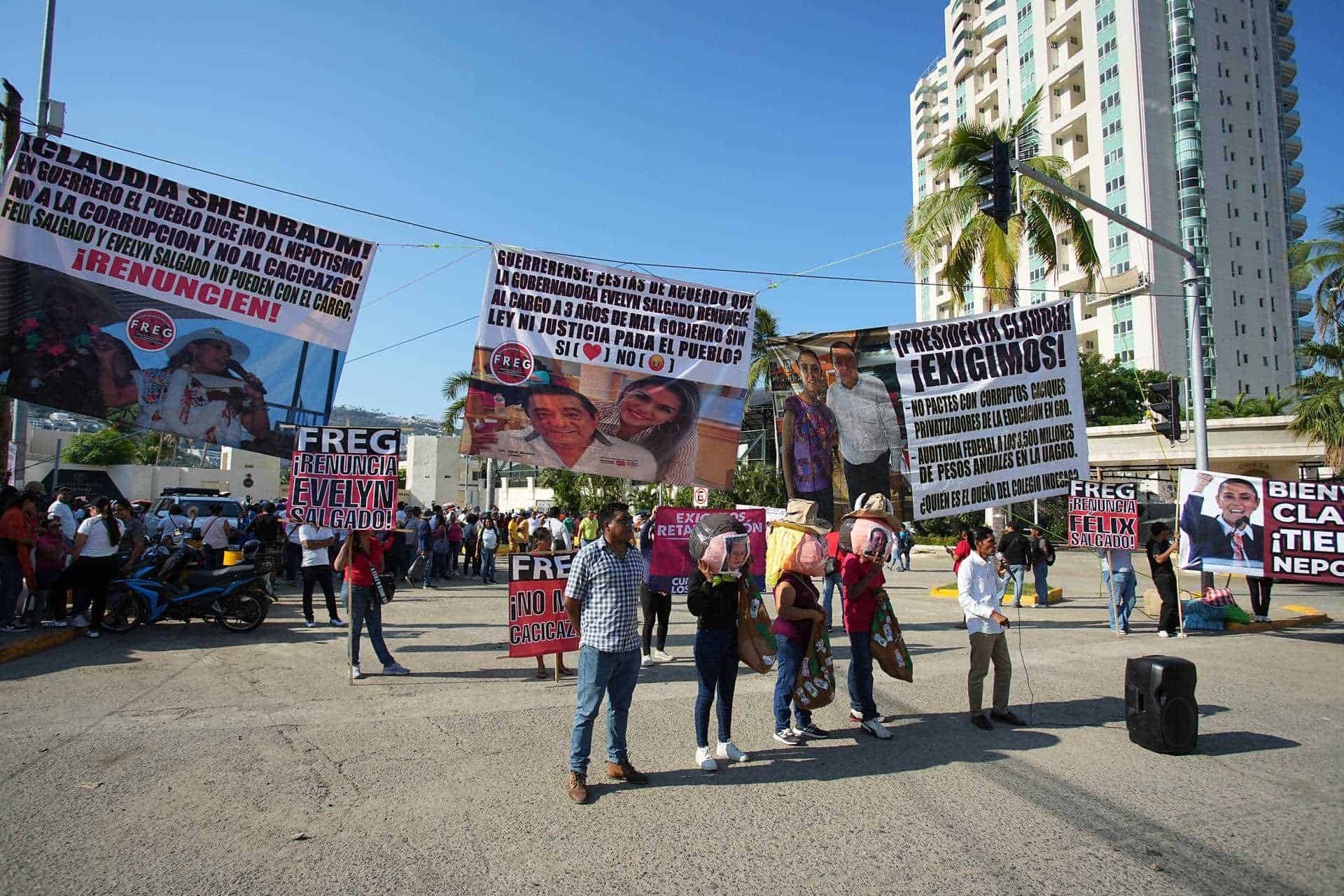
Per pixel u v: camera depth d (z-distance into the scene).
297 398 9.23
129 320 8.68
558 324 10.19
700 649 5.79
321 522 8.50
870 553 6.78
